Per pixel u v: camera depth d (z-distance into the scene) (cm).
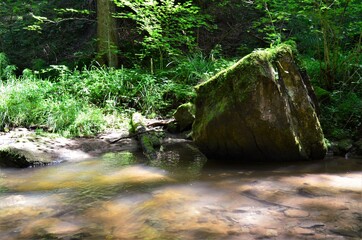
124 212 329
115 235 278
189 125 699
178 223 297
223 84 488
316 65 736
